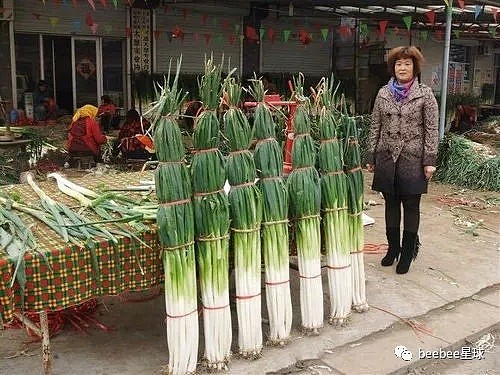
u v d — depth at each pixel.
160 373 2.83
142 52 11.63
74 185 3.40
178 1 11.16
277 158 2.92
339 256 3.31
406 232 4.25
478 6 8.97
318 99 3.24
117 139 8.34
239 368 2.87
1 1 9.85
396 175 4.09
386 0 9.54
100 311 3.57
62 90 11.09
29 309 2.38
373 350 3.18
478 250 5.01
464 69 18.23
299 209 3.09
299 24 13.95
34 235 2.57
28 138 7.16
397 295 3.91
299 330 3.31
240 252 2.84
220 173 2.69
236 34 12.16
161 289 3.85
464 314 3.72
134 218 2.69
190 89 11.32
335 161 3.21
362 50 14.37
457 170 8.02
